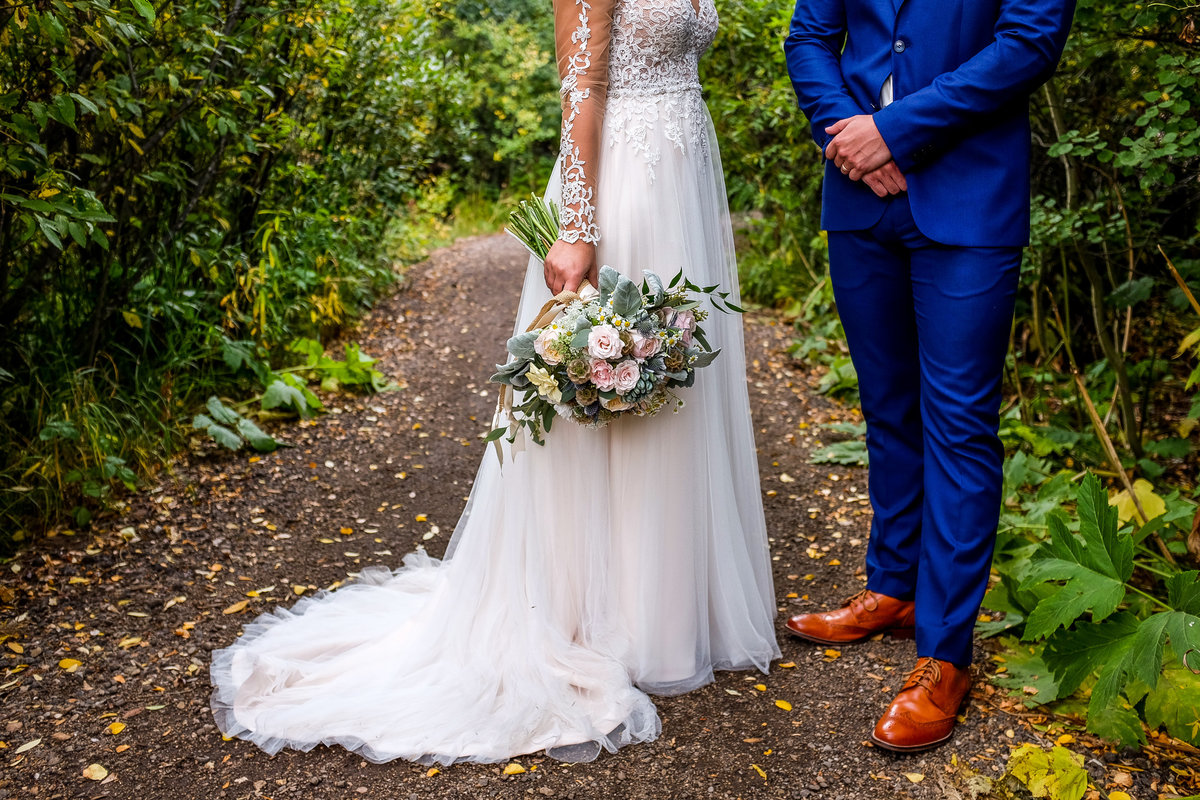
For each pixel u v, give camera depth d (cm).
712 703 222
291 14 406
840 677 232
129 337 394
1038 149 390
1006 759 198
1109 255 369
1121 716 201
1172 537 281
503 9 1397
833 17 229
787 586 289
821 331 556
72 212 249
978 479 205
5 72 288
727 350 243
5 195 242
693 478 226
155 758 203
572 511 224
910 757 200
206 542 315
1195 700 200
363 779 195
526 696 213
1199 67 251
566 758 200
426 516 346
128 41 296
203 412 406
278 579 296
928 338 212
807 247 643
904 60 209
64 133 314
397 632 242
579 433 222
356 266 598
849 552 310
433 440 420
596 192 214
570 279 210
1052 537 218
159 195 381
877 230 219
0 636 252
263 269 453
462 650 225
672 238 222
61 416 334
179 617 268
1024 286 440
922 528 228
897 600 246
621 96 218
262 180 486
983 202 202
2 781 195
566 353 199
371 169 689
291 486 364
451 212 1173
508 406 221
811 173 593
